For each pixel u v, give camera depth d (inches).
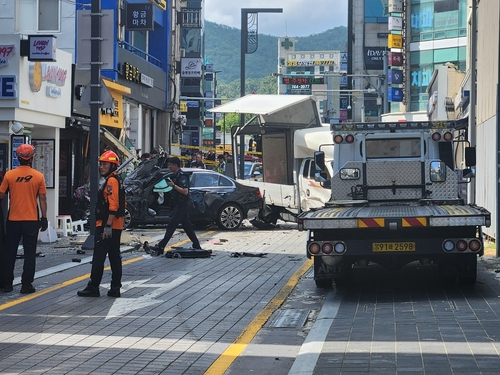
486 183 768.9
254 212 924.0
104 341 331.3
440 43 2379.4
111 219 436.8
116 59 1181.1
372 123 513.3
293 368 275.9
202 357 305.3
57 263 586.9
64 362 294.8
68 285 486.3
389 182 501.7
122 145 1065.5
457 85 1627.7
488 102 754.8
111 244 444.1
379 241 433.4
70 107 847.7
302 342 334.3
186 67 1867.6
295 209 946.1
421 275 518.6
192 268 567.8
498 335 315.6
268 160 1011.3
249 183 1033.5
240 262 603.5
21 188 456.8
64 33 1059.3
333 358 285.7
